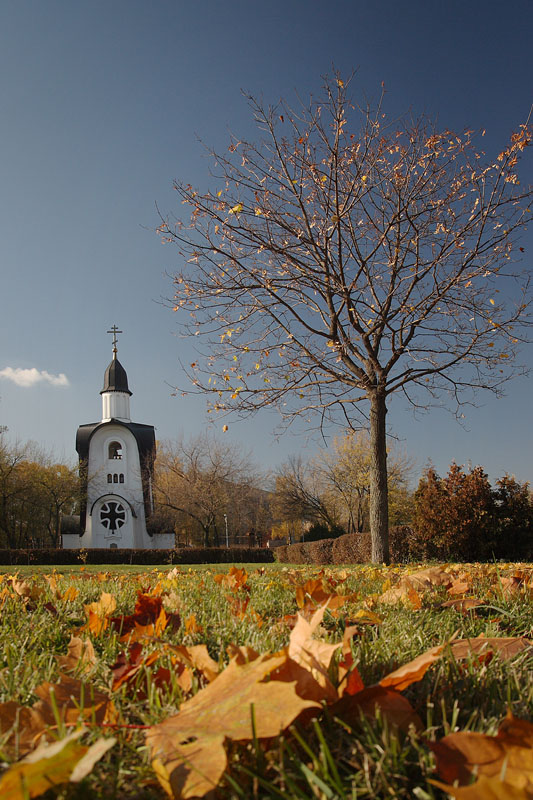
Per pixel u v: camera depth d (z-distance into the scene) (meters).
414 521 15.10
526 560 13.52
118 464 54.28
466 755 0.80
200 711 0.94
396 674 1.06
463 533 13.73
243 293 13.15
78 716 1.09
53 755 0.65
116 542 51.81
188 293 13.01
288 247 12.86
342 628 2.15
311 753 0.87
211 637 1.99
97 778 0.88
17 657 1.77
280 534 66.38
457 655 1.60
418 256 12.59
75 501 52.16
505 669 1.49
